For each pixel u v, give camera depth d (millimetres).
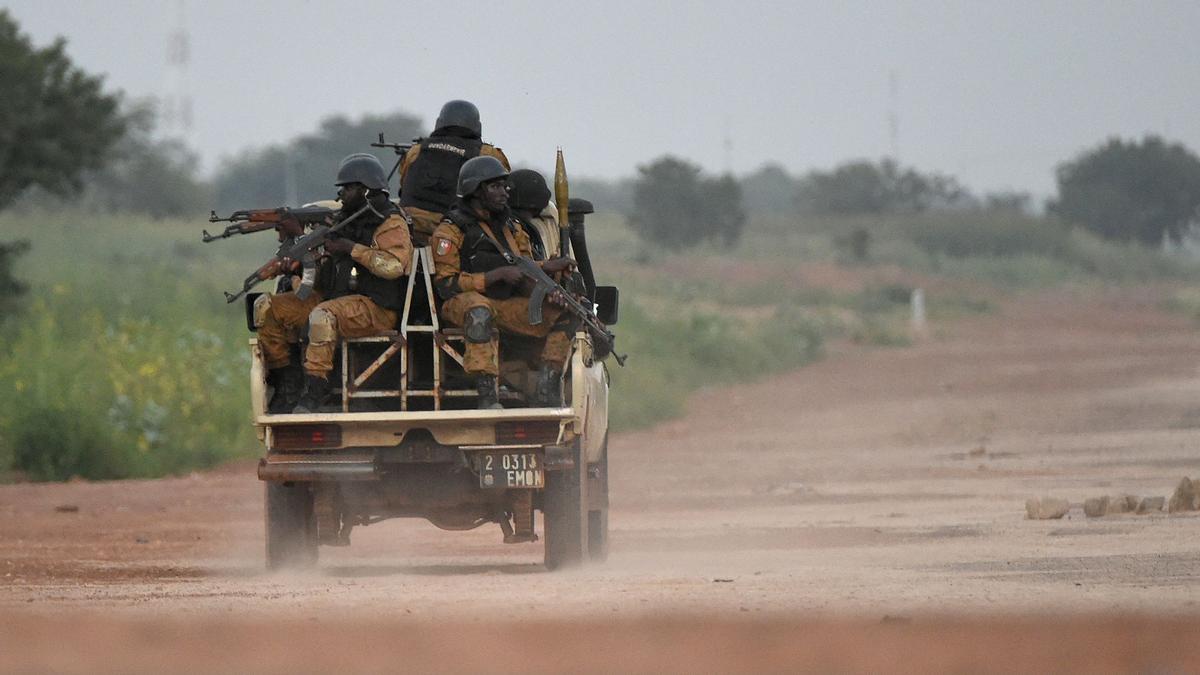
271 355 44906
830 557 48062
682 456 104500
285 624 27625
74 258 185500
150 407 106375
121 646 23562
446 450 43625
